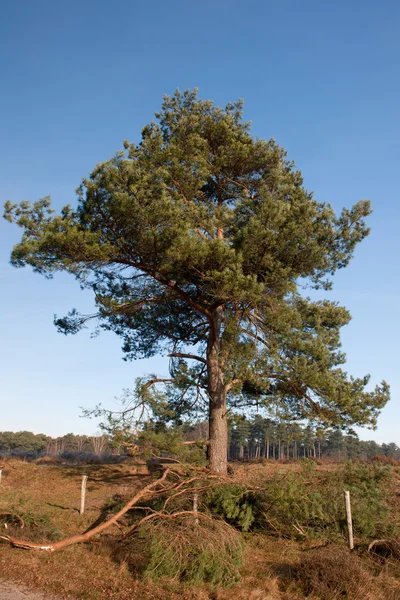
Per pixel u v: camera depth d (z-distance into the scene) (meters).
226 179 16.77
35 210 14.20
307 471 12.10
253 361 14.07
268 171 16.58
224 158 16.00
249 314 15.26
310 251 14.21
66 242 13.17
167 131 17.09
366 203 15.67
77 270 14.27
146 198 13.26
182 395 17.17
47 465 24.78
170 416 15.60
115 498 15.73
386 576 8.47
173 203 13.27
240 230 13.95
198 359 16.89
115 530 12.02
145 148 15.71
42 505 15.42
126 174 13.62
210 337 16.11
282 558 9.95
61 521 13.27
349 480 12.59
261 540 11.36
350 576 7.90
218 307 16.02
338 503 11.36
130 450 13.94
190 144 15.50
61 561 9.18
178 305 17.19
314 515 11.14
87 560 9.32
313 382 13.73
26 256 13.52
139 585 8.09
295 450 65.62
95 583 8.09
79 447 79.50
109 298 15.66
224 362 14.27
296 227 13.82
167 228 13.07
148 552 8.82
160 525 9.38
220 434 15.16
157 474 13.84
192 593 7.86
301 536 11.51
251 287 13.13
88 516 13.93
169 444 13.30
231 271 13.02
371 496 11.84
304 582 8.21
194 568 8.32
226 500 11.57
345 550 9.23
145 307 17.06
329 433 14.61
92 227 14.08
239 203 14.69
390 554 9.70
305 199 15.57
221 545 8.81
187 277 14.86
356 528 11.02
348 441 70.00
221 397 15.51
